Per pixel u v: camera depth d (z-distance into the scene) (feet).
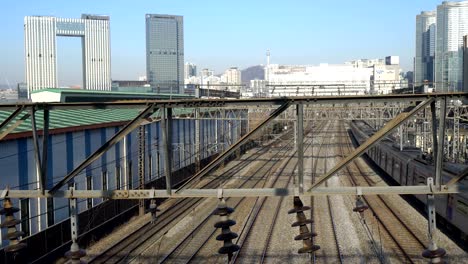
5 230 54.44
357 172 131.34
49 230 60.95
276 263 54.60
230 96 148.77
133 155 90.07
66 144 67.67
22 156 58.54
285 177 121.70
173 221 76.95
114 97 118.11
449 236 63.82
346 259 55.16
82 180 71.41
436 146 26.02
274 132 244.63
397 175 103.55
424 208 77.61
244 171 134.82
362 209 31.14
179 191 27.20
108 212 75.77
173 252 59.88
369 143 25.46
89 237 66.95
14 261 53.42
